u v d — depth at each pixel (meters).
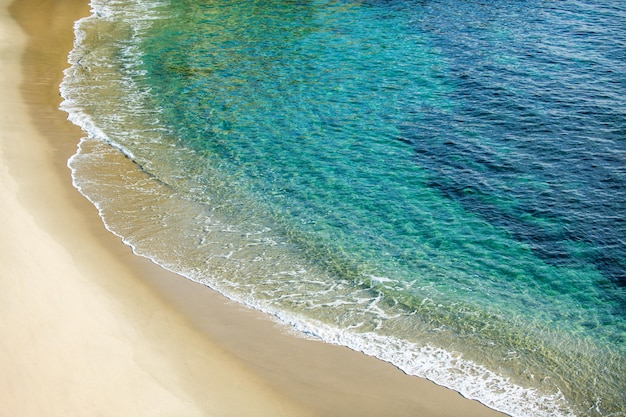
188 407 11.31
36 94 25.02
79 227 16.88
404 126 23.25
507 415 11.72
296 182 20.05
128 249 16.22
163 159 21.03
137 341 12.88
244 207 18.67
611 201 18.78
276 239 17.25
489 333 14.04
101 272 15.11
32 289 13.91
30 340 12.34
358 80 27.03
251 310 14.34
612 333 14.16
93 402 11.09
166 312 13.96
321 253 16.75
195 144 22.09
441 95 25.41
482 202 19.02
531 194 19.25
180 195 19.06
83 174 19.61
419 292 15.38
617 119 22.81
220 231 17.44
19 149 20.55
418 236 17.62
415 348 13.41
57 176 19.31
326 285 15.48
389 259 16.64
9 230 16.05
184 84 26.77
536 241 17.34
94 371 11.82
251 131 23.03
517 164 20.69
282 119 23.91
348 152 21.73
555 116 23.28
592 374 12.93
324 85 26.67
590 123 22.72
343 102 25.19
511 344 13.72
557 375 12.85
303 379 12.31
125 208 18.11
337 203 19.03
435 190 19.62
